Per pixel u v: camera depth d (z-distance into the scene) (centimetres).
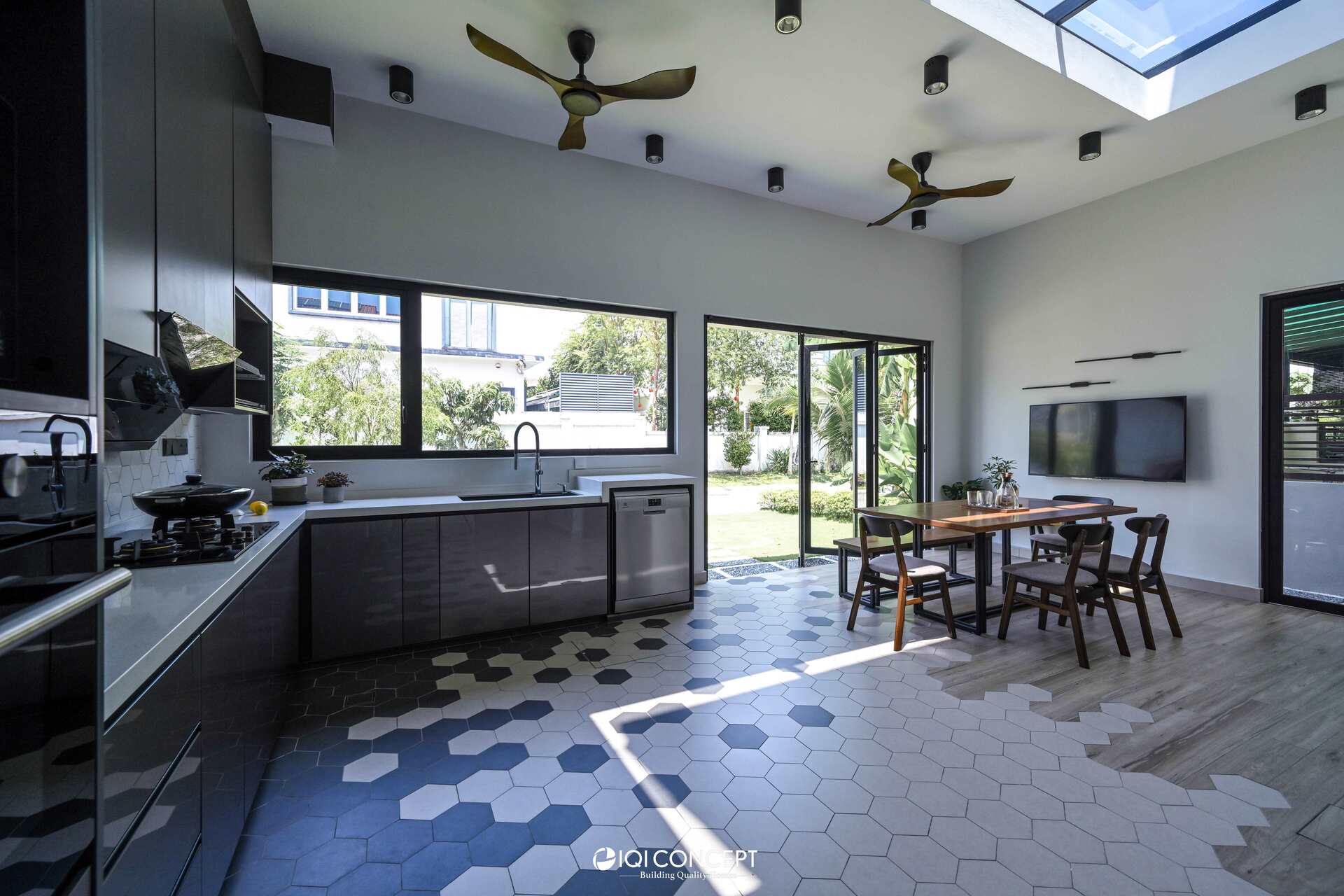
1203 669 292
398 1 262
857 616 383
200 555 165
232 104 228
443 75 319
